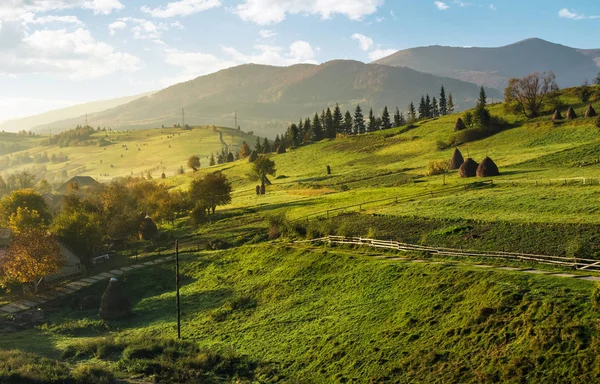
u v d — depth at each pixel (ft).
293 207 310.86
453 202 230.68
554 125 408.05
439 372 107.24
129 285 221.87
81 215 275.80
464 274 139.64
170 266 235.61
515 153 354.54
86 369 116.57
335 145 592.19
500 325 112.27
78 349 144.15
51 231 257.75
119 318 183.11
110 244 305.53
